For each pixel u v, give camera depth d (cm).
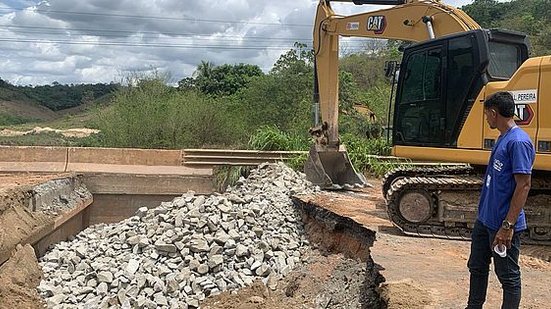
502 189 466
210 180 1677
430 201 861
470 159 840
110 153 1697
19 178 1388
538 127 755
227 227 1102
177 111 2480
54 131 4506
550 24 4081
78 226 1504
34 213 1155
